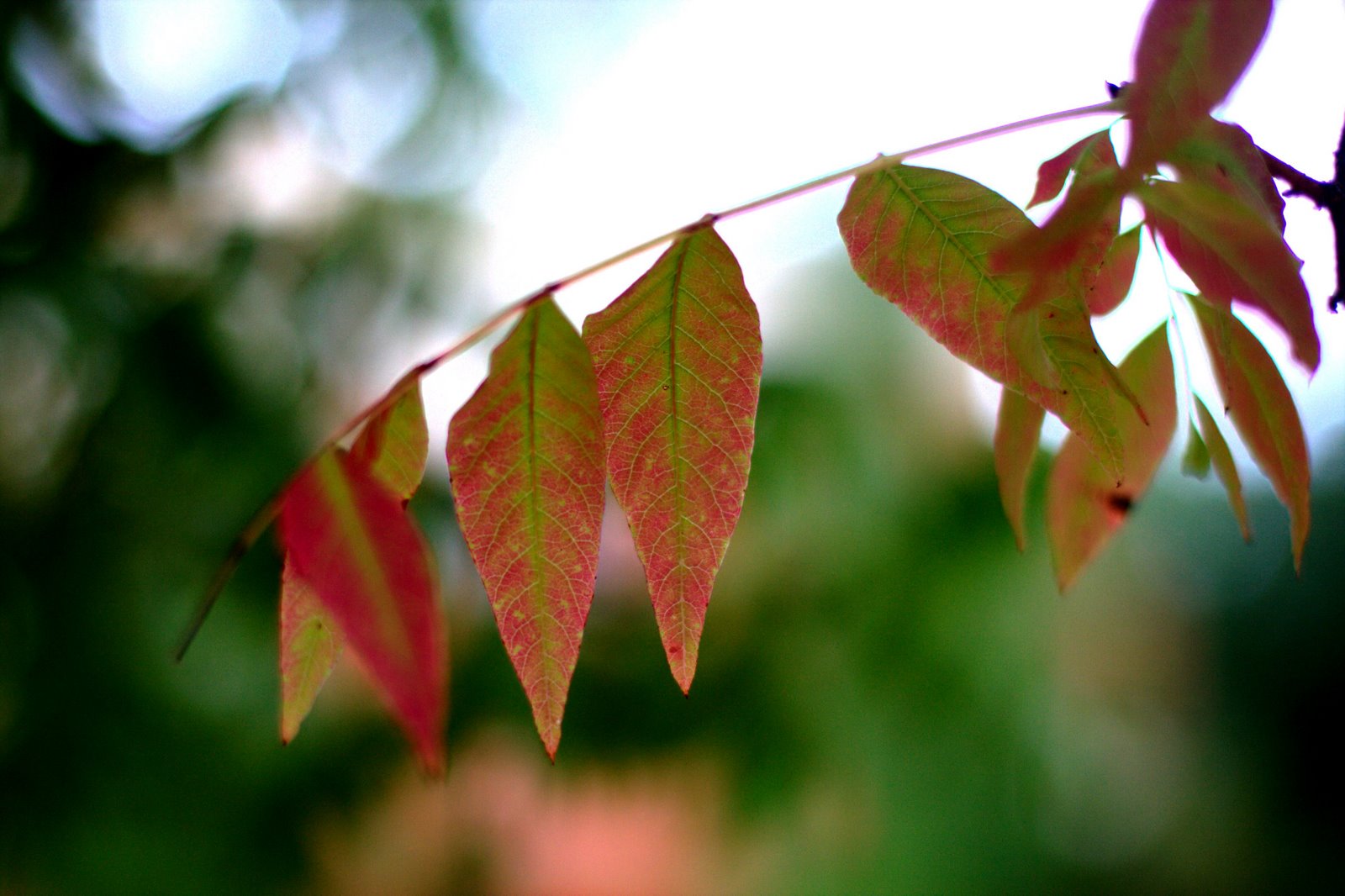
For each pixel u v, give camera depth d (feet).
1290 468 1.11
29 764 3.29
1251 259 1.00
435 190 4.04
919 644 3.75
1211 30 1.00
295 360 3.62
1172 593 7.61
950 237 1.10
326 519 0.99
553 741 1.09
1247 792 8.18
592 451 1.08
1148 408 1.22
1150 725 6.25
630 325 1.10
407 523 0.99
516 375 1.08
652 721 3.60
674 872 4.73
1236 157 1.03
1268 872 7.40
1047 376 1.07
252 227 3.64
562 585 1.09
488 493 1.08
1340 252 1.15
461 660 3.62
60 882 3.28
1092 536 1.25
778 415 3.72
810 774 3.65
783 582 3.75
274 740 3.60
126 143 3.52
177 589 3.44
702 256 1.09
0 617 3.33
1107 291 1.15
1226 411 1.13
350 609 0.98
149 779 3.42
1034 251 0.99
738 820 3.67
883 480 3.82
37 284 3.35
